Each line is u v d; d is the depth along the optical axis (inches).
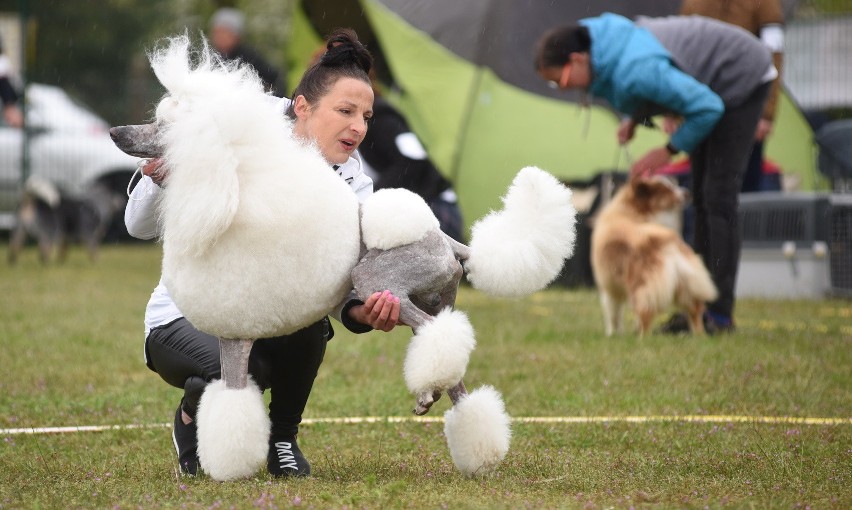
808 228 649.6
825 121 835.4
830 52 884.6
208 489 217.0
